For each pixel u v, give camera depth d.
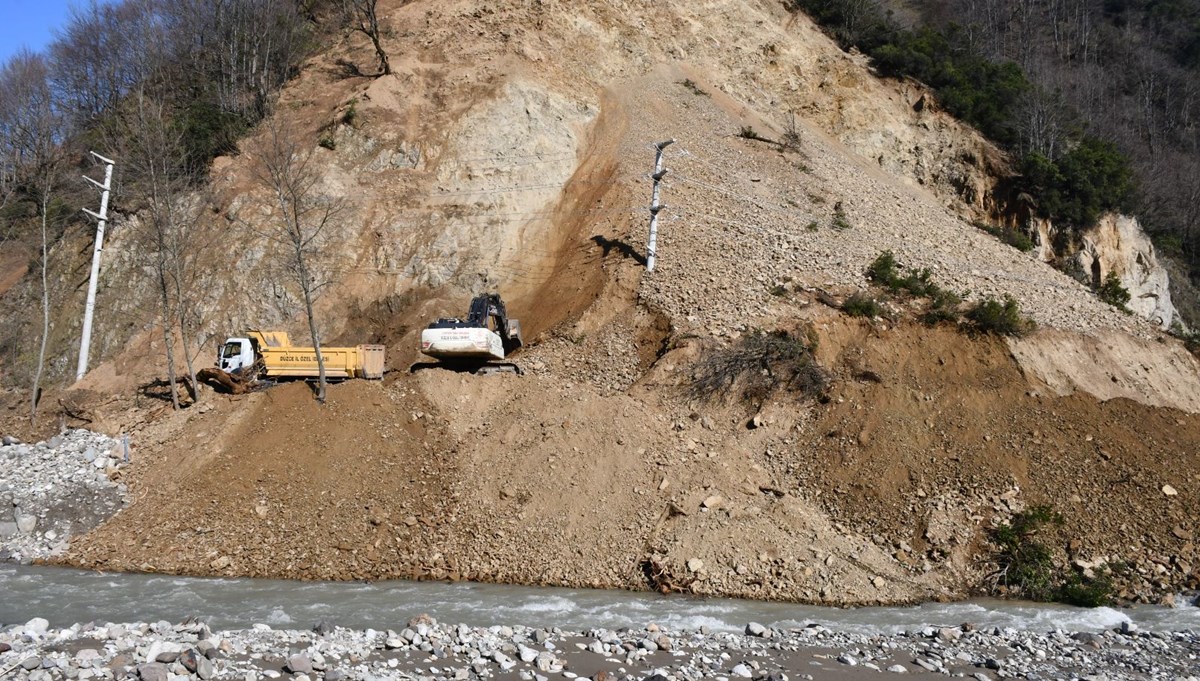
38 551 20.34
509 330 29.14
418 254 34.50
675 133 39.97
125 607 15.84
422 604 16.48
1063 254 44.38
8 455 24.25
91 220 38.69
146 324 33.75
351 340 32.88
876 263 31.36
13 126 47.31
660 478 21.30
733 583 18.61
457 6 45.75
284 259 33.84
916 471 22.09
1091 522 20.59
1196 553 19.77
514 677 11.24
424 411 23.97
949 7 79.75
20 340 35.88
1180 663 13.93
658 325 28.20
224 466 22.38
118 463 23.39
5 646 10.76
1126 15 82.44
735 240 32.19
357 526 20.42
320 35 48.53
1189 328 48.88
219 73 45.22
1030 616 17.31
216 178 37.19
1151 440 22.91
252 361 28.50
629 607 16.73
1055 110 50.16
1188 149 64.12
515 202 36.34
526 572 19.20
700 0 48.88
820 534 20.02
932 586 19.06
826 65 48.25
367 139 38.41
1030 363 27.55
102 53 51.56
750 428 24.20
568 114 40.12
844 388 24.95
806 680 11.93
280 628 14.34
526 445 22.62
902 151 45.62
